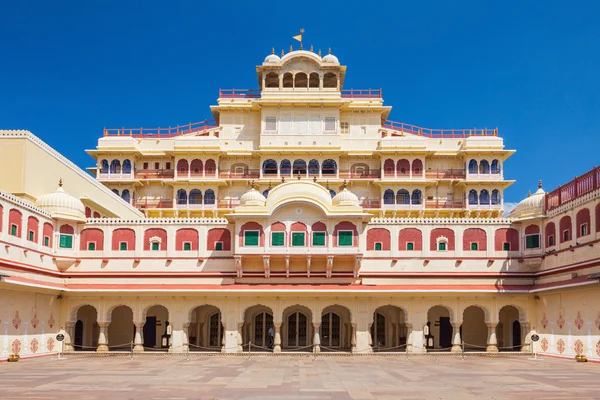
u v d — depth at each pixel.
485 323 43.62
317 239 42.19
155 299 42.09
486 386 22.55
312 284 42.47
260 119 66.06
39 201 41.38
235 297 42.06
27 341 37.06
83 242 43.81
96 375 26.19
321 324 46.50
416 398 19.41
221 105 65.56
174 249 43.75
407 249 43.56
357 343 41.56
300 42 67.38
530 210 42.50
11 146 38.97
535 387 22.22
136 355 39.94
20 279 34.91
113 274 43.12
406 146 63.94
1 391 20.78
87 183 47.69
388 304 42.12
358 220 42.31
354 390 21.39
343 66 65.44
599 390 21.38
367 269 43.25
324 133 64.31
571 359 36.47
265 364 32.94
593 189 34.84
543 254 41.62
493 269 42.97
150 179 64.56
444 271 43.09
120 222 44.06
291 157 64.50
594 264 33.91
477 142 64.81
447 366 31.72
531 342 41.81
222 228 43.91
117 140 65.00
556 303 39.16
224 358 37.69
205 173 64.75
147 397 19.44
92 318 46.88
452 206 64.88
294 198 42.22
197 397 19.50
